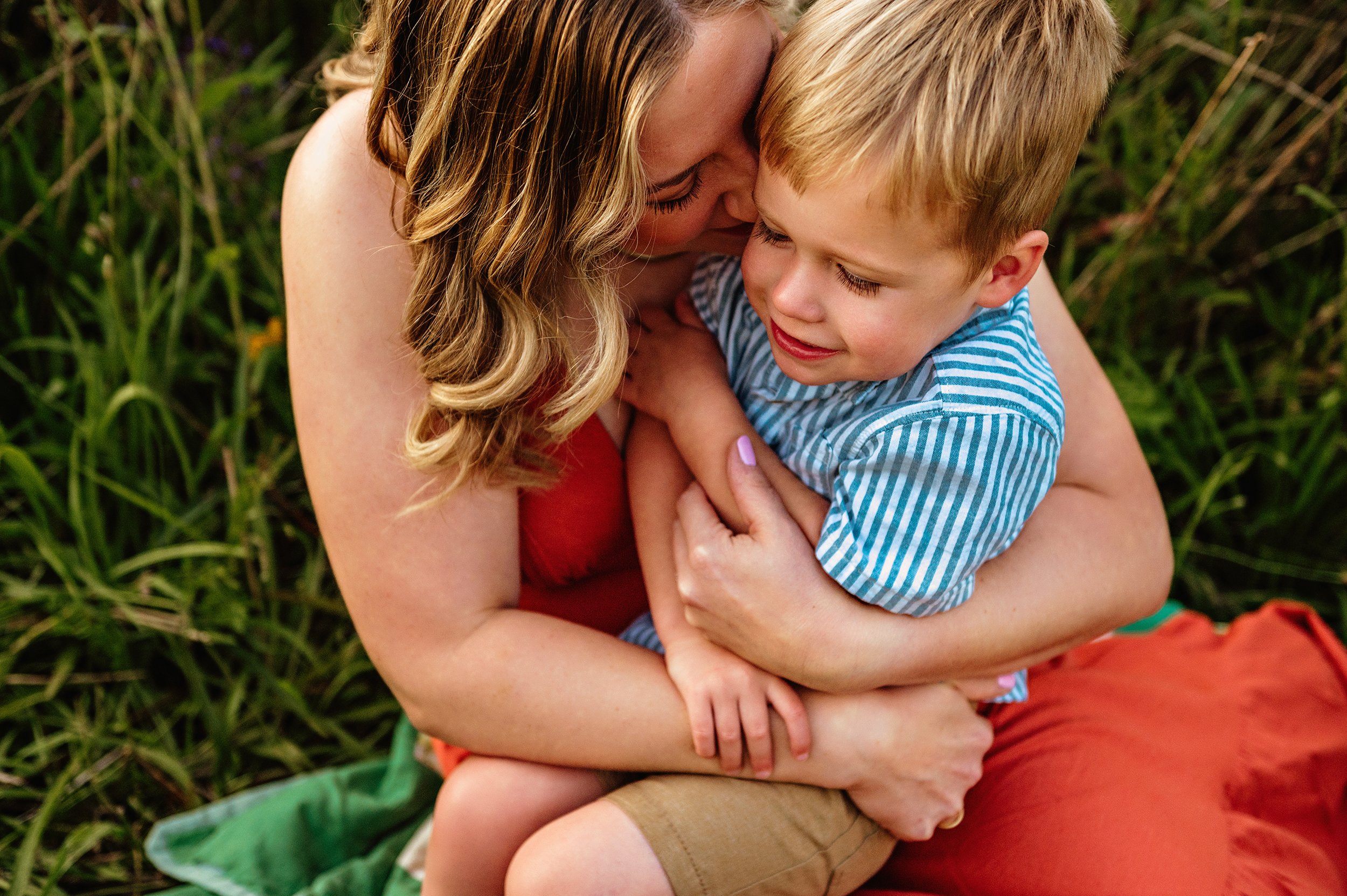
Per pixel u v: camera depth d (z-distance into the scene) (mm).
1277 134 2330
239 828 1637
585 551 1328
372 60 1233
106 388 1995
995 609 1222
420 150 1041
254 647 1872
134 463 1973
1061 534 1290
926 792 1246
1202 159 2215
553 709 1198
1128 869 1257
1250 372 2408
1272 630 1648
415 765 1741
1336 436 2100
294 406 1202
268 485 1950
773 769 1216
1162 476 2273
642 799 1188
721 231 1175
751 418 1276
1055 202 1076
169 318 2141
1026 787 1362
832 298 1047
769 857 1193
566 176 1018
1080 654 1661
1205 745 1415
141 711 1820
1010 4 1001
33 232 2129
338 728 1842
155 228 2098
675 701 1208
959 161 959
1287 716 1498
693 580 1189
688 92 960
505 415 1141
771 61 1038
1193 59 2443
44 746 1712
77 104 2166
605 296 1070
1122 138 2385
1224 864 1254
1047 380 1184
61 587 1904
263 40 2584
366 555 1182
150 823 1694
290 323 1184
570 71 948
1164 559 1353
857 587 1148
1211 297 2275
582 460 1271
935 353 1146
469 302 1090
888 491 1121
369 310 1140
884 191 966
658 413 1283
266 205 2248
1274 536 2189
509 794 1228
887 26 976
